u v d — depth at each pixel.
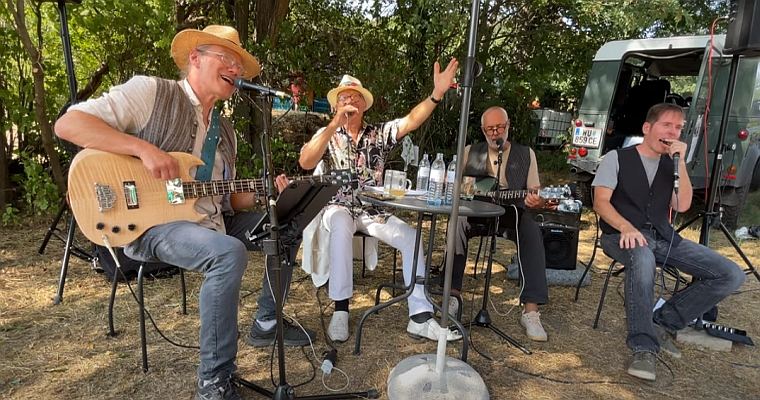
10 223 4.13
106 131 1.77
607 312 3.06
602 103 5.86
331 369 2.17
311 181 1.76
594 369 2.33
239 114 5.65
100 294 2.86
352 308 2.89
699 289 2.49
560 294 3.33
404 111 6.63
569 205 3.34
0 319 2.47
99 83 4.78
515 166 3.00
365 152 2.86
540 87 7.16
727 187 5.13
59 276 3.09
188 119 2.00
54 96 4.49
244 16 5.92
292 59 5.80
